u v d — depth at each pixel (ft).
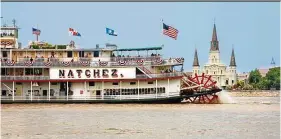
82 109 320.09
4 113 296.30
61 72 361.51
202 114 293.23
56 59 367.66
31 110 313.94
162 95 361.71
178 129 229.86
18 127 236.43
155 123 250.78
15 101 361.51
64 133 217.77
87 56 369.71
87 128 232.94
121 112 301.22
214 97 380.58
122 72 359.87
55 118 271.08
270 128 234.58
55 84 364.79
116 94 362.33
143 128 233.14
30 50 368.68
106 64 360.28
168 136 209.97
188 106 345.51
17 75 365.20
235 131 224.74
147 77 359.05
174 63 364.58
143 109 320.50
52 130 226.38
